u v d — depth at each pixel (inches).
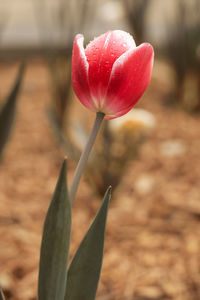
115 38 25.0
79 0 77.9
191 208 57.2
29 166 69.7
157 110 97.6
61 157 73.8
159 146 78.3
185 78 95.7
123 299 39.9
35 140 80.4
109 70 25.0
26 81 119.7
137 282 42.4
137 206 58.1
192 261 45.7
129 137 55.9
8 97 34.6
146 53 24.7
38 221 53.3
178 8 95.1
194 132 84.9
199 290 41.1
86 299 27.1
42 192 61.5
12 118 34.8
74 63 25.3
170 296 40.4
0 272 42.5
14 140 80.1
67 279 27.0
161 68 125.0
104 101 25.3
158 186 63.7
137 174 67.4
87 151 25.7
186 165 70.5
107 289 41.3
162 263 45.5
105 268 44.6
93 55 25.1
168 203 58.7
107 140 56.0
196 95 95.1
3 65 138.1
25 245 47.7
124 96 25.2
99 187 58.0
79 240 49.7
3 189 61.5
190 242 49.2
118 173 57.3
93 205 57.9
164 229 52.3
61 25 77.2
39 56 141.5
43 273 26.5
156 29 146.3
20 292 40.0
